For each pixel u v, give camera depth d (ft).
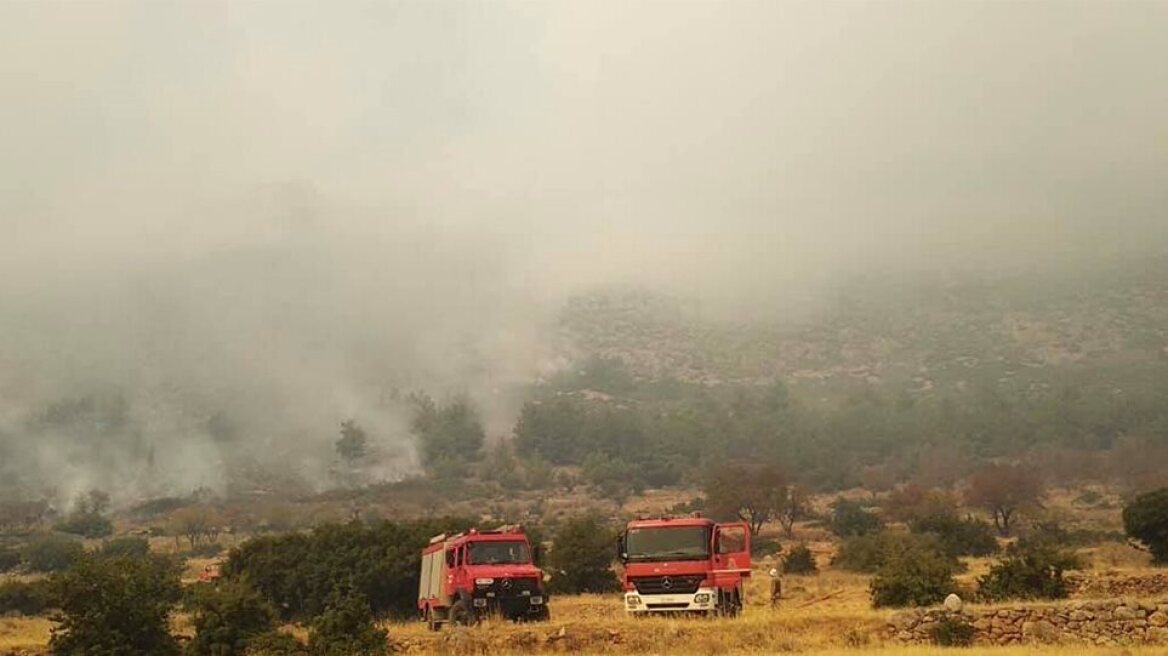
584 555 198.08
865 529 369.09
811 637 98.73
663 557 113.60
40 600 177.99
